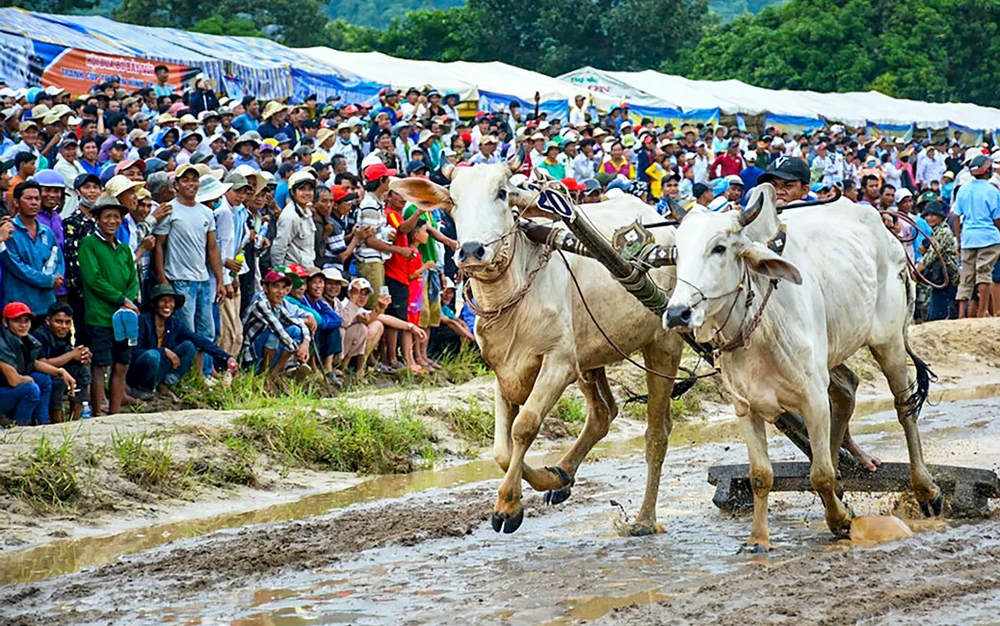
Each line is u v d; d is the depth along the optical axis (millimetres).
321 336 13297
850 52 48219
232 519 9406
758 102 33094
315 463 11070
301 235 13180
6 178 11547
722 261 7539
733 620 6383
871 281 8898
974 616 6523
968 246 19672
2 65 19109
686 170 21625
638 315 8719
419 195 8383
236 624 6707
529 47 51062
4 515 8938
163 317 11766
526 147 8125
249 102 18594
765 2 110562
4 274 10695
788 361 7895
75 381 10836
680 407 14188
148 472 9844
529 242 8203
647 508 8789
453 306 15297
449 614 6793
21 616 6824
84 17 22656
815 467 8102
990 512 9016
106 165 13852
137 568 7793
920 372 9289
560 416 13211
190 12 49531
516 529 8328
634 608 6684
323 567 7824
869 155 27688
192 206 12094
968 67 50469
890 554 7762
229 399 11945
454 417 12484
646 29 50781
